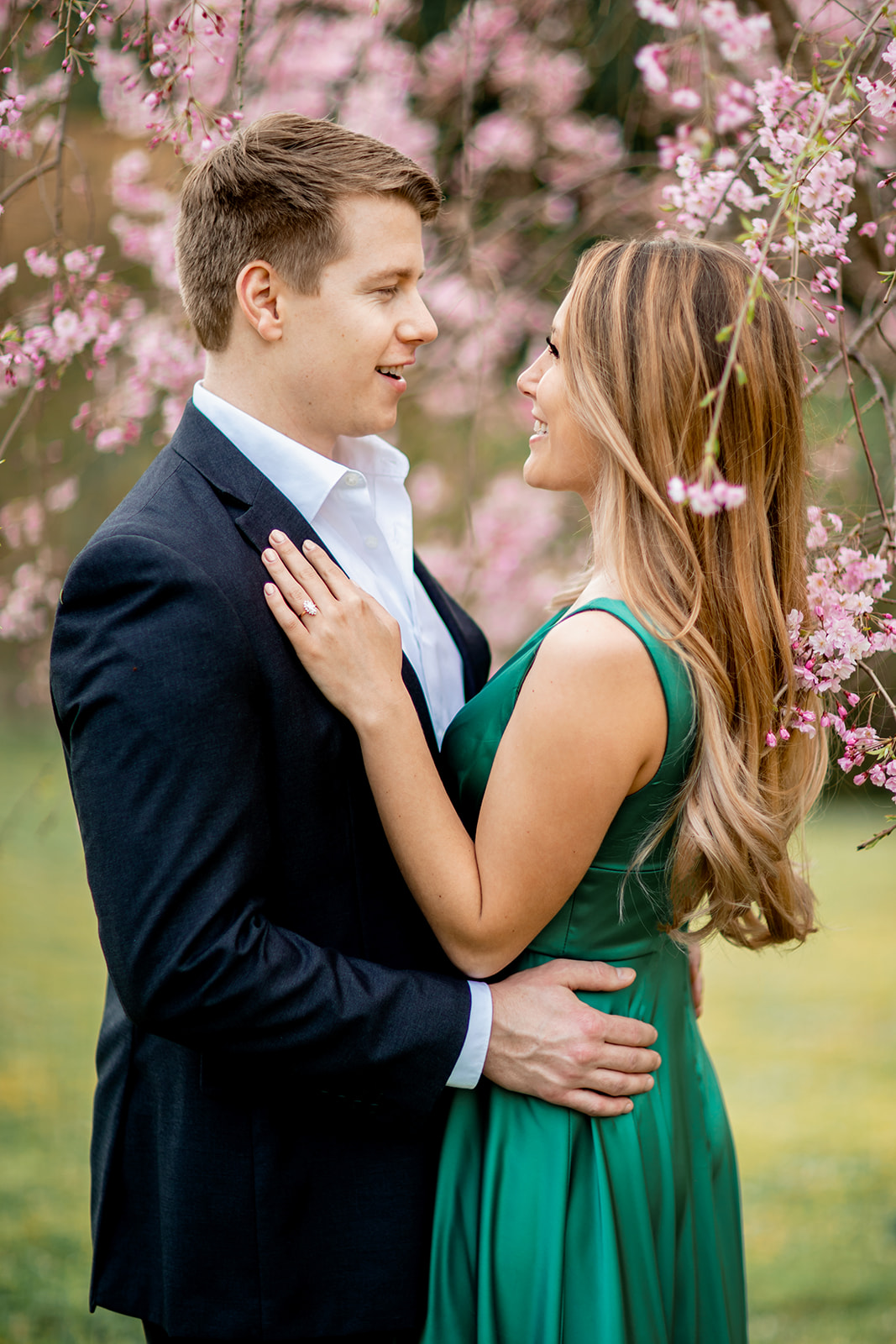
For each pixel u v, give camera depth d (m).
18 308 2.33
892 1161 3.42
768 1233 3.09
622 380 1.40
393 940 1.48
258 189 1.38
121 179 2.80
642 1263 1.42
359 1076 1.33
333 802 1.41
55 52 2.47
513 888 1.37
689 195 1.67
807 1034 4.36
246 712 1.29
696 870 1.46
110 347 2.16
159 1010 1.27
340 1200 1.41
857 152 1.68
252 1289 1.38
